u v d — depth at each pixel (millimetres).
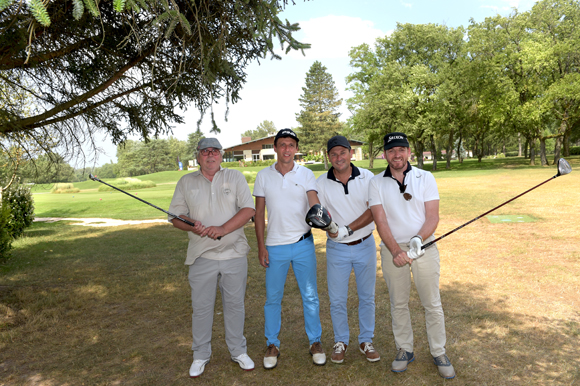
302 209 3121
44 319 4211
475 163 44188
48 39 3965
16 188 9602
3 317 4297
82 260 7262
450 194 14781
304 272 3160
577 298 4207
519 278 4957
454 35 34469
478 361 2998
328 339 3557
